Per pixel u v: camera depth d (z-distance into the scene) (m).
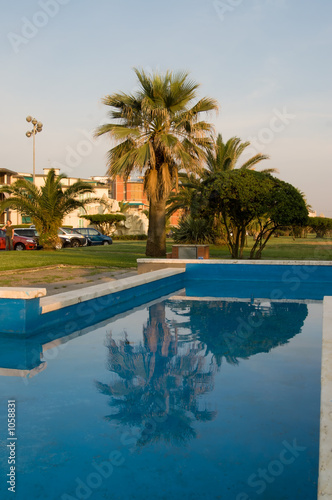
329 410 2.23
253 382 3.47
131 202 70.69
